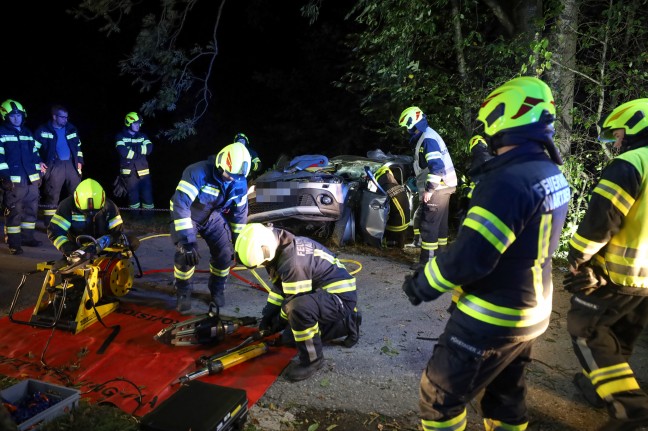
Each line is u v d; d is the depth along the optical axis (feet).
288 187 23.81
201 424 9.45
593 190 10.22
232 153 15.46
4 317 16.07
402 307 18.06
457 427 8.73
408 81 29.63
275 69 53.21
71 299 15.60
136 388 12.45
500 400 9.14
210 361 13.24
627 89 23.45
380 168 25.94
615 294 10.29
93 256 15.94
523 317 7.99
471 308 8.16
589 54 25.53
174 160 63.36
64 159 27.32
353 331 14.83
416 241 25.43
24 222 23.89
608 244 10.32
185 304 16.90
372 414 11.98
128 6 36.52
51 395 11.11
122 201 58.23
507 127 7.90
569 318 10.85
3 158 22.38
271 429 11.32
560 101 24.66
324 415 11.93
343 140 49.11
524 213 7.55
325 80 50.29
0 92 63.93
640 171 9.84
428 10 27.20
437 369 8.52
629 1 24.38
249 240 12.67
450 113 28.37
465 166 27.76
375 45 32.07
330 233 25.55
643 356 14.71
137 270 21.12
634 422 9.95
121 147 34.01
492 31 33.14
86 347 14.30
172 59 39.47
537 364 14.16
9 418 6.91
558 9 24.44
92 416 10.95
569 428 11.45
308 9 36.47
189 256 15.52
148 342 14.79
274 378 13.23
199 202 15.94
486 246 7.50
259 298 18.66
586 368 10.57
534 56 23.76
